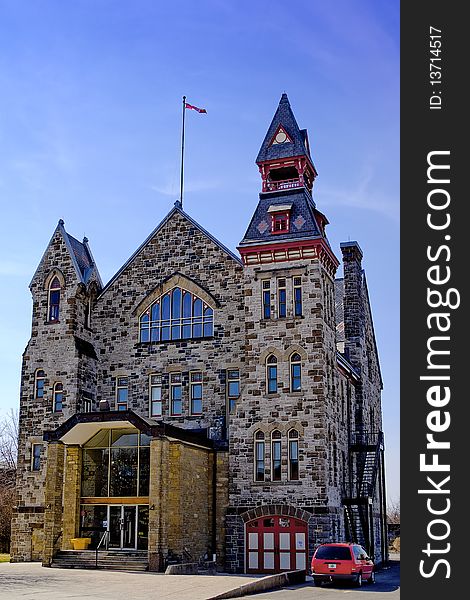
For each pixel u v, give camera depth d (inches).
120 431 1660.9
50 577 1331.2
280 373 1726.1
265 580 1279.5
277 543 1644.9
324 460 1651.1
